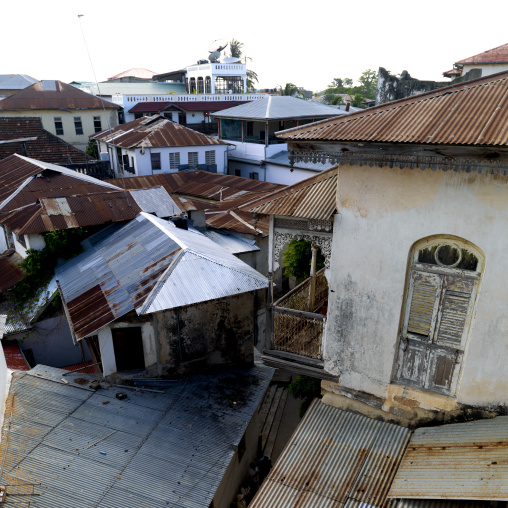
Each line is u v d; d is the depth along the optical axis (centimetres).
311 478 724
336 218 746
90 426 932
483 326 666
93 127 4072
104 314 1042
